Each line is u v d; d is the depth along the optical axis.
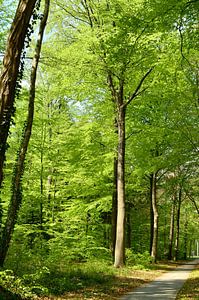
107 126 22.83
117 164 22.30
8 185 18.53
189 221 50.22
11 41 7.96
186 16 10.85
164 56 16.81
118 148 20.61
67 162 22.41
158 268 24.72
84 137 21.75
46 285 12.05
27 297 9.81
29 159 21.36
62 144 21.83
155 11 10.69
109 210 23.80
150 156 24.59
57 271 14.84
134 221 39.84
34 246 18.88
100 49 16.92
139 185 29.02
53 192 22.62
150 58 17.36
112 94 20.69
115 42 14.73
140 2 14.66
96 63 17.53
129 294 12.66
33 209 21.30
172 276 19.55
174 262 36.66
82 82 19.48
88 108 23.27
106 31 16.75
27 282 11.68
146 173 25.59
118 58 15.76
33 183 21.81
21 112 18.73
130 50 15.91
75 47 17.64
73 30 20.19
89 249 22.12
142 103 21.97
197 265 32.53
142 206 37.03
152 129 21.84
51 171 22.56
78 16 20.36
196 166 22.20
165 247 46.81
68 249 20.92
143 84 20.86
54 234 20.45
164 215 44.44
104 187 23.05
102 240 24.62
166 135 21.69
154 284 15.71
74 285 13.04
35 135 21.05
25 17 7.99
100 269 17.95
